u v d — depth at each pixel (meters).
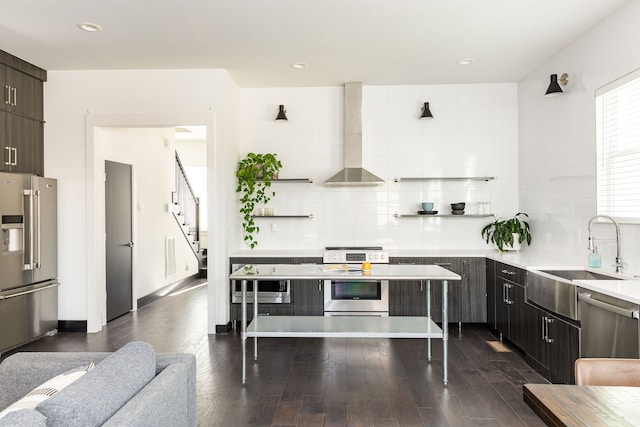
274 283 5.24
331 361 4.11
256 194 5.84
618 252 3.52
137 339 4.83
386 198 5.84
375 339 4.85
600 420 1.25
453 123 5.79
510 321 4.45
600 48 3.86
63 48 4.43
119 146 5.95
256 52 4.57
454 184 5.80
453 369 3.87
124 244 6.07
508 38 4.23
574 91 4.30
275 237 5.88
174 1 3.45
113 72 5.12
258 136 5.88
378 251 5.27
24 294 4.59
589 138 4.04
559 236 4.64
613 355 2.69
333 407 3.12
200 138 10.25
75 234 5.17
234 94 5.55
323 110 5.84
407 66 5.05
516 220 5.31
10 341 4.40
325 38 4.21
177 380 1.69
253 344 4.65
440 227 5.81
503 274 4.65
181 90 5.10
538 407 1.41
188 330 5.21
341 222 5.86
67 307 5.18
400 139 5.82
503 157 5.75
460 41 4.29
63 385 1.55
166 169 7.66
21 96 4.82
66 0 3.41
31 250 4.63
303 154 5.86
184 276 8.47
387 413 3.02
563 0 3.46
